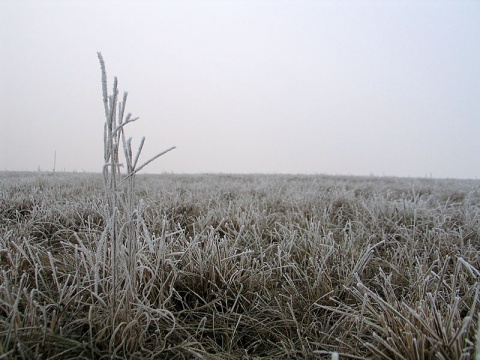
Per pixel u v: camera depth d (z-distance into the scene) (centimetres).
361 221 404
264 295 245
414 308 195
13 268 225
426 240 340
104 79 171
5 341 154
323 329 211
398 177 1334
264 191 644
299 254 302
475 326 168
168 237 305
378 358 158
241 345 206
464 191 718
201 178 1093
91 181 754
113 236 174
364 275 276
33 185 612
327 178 1190
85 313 193
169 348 179
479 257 288
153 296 218
